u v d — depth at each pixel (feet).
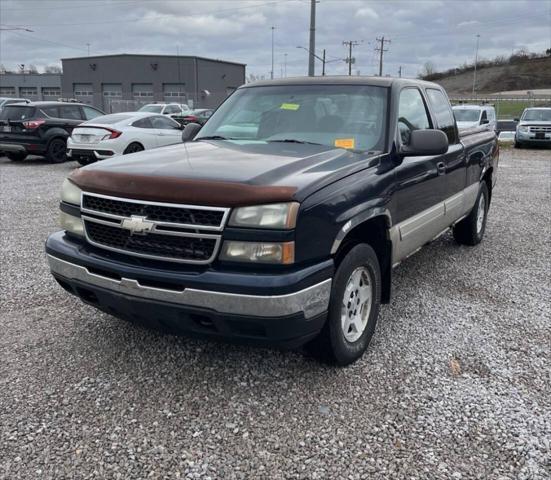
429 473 8.77
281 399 10.80
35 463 8.92
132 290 10.40
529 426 9.98
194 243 10.01
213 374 11.69
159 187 10.20
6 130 49.29
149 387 11.17
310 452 9.26
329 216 10.36
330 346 11.32
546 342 13.43
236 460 9.05
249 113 15.31
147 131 45.03
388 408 10.53
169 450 9.28
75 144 43.60
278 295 9.51
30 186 36.83
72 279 11.44
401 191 13.35
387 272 13.30
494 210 30.68
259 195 9.67
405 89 15.42
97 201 11.10
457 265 19.79
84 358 12.32
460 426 9.98
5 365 11.98
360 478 8.67
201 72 211.61
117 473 8.73
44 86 235.61
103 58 214.90
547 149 74.69
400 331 13.97
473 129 22.03
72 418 10.11
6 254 20.43
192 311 9.93
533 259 20.67
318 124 14.16
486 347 13.12
